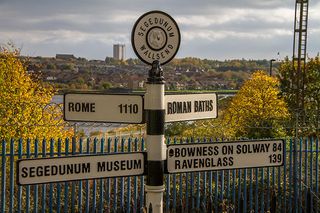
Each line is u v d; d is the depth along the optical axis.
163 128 4.12
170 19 4.11
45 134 11.44
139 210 9.62
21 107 11.67
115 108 4.22
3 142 8.23
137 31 4.01
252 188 10.38
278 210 9.70
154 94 4.07
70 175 4.04
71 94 4.33
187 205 9.27
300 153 9.67
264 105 22.00
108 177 4.14
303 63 27.88
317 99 27.52
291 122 12.54
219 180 10.91
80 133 10.80
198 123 13.46
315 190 10.03
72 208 8.73
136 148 8.82
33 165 3.92
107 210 9.16
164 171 4.26
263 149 4.72
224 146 4.54
